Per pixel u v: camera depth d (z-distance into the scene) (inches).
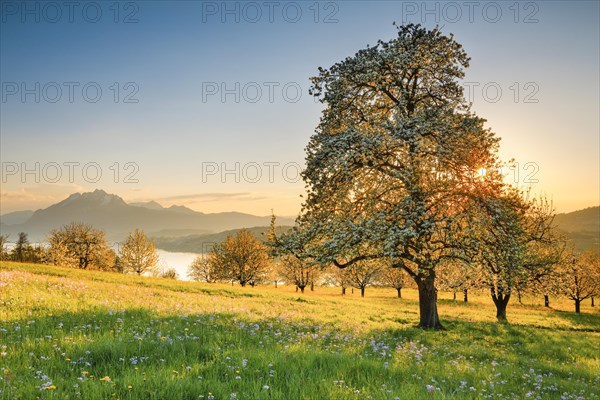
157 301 789.2
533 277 1568.7
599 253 3555.6
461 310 2044.8
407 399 295.7
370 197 888.9
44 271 1405.0
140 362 332.5
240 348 413.1
